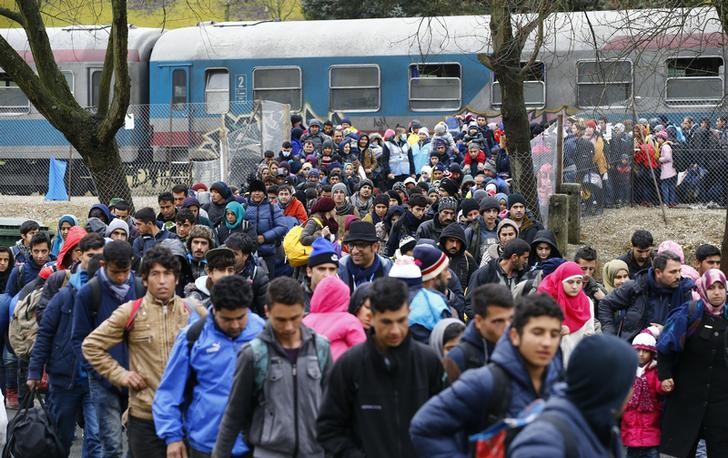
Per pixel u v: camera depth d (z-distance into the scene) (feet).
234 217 88.58
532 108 162.30
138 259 71.26
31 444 53.21
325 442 35.81
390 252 89.35
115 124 110.11
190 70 179.63
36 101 111.75
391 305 34.47
